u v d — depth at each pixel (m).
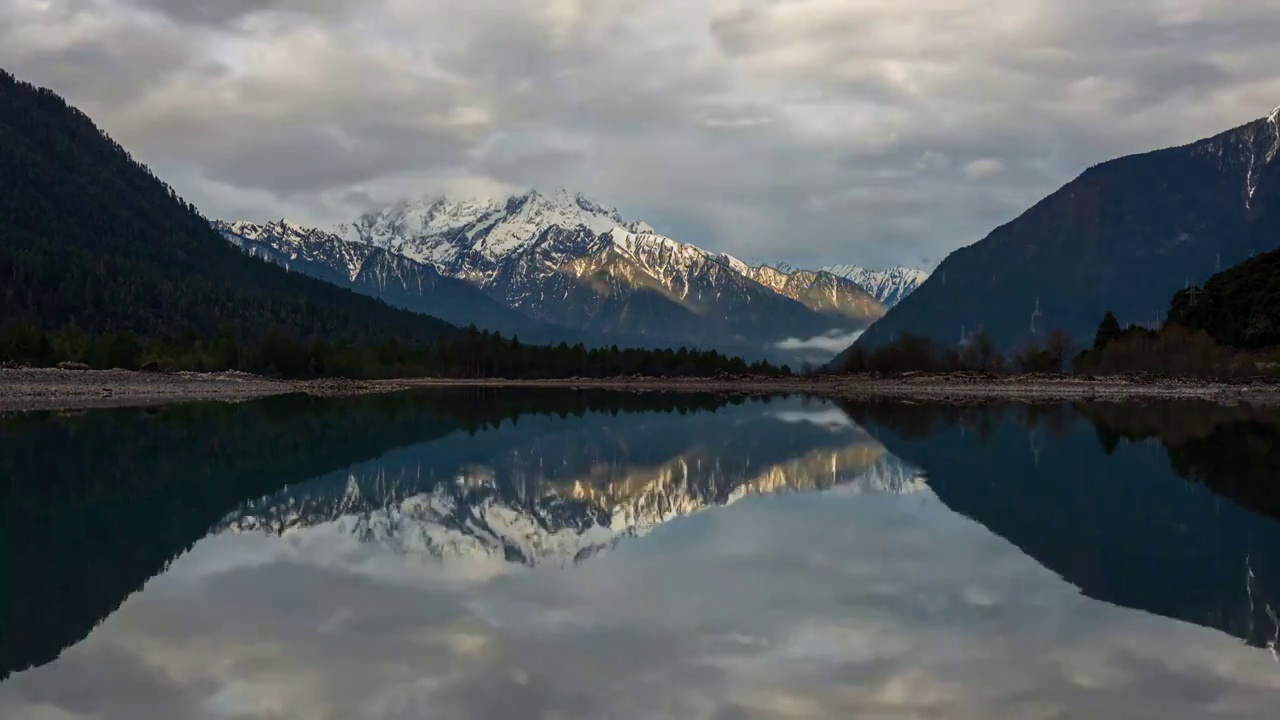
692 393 135.25
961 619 15.66
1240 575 18.95
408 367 198.12
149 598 17.05
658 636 14.63
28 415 65.75
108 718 11.32
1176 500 29.28
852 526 24.84
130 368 133.12
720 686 12.36
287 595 17.31
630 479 35.34
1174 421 64.75
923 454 43.59
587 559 20.70
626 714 11.38
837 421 68.06
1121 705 11.77
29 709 11.62
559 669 13.05
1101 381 130.12
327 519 26.05
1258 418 67.56
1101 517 26.17
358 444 48.66
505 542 22.77
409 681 12.55
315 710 11.52
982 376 147.12
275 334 163.38
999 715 11.42
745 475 36.41
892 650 13.96
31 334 121.88
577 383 193.00
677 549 21.83
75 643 14.30
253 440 49.88
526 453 45.16
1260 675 12.95
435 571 19.42
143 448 44.41
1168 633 14.94
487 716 11.31
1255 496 30.03
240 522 25.34
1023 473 36.16
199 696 12.03
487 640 14.43
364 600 16.95
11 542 22.33
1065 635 14.80
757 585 18.11
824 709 11.57
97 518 25.73
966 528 24.42
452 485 33.56
